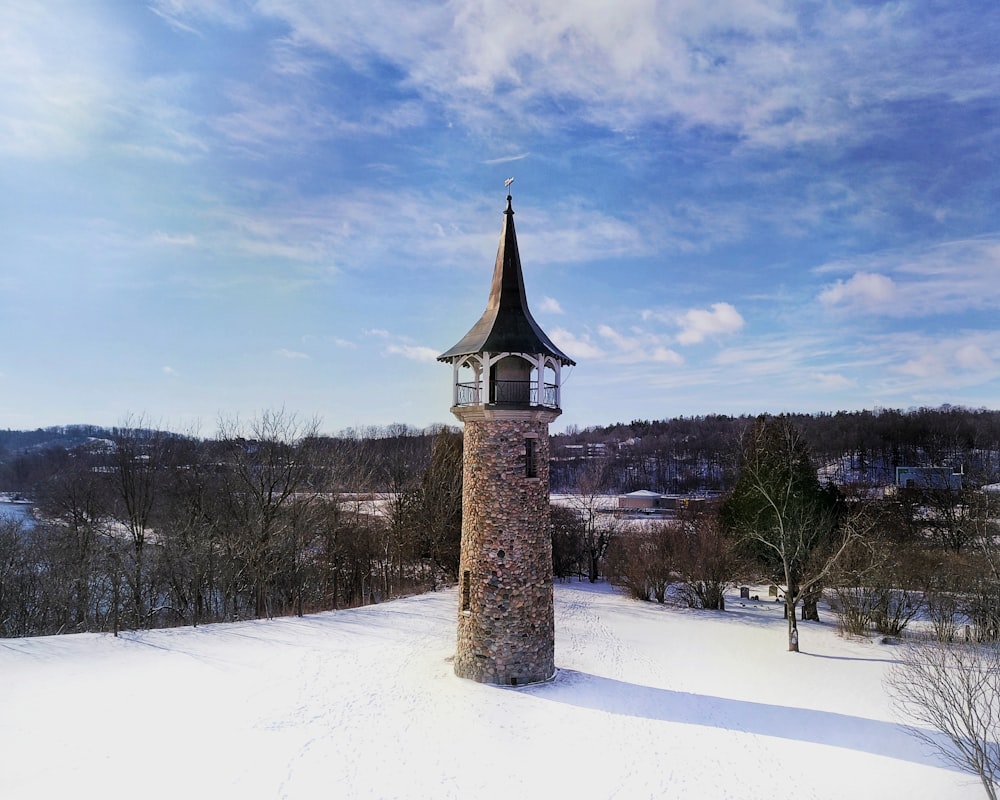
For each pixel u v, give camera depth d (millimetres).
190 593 46031
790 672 29156
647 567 48062
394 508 59875
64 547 43531
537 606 25359
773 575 44750
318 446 66250
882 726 22547
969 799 17656
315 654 29219
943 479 60031
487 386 25156
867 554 39062
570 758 19609
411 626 35375
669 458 122562
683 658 31016
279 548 46312
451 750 19766
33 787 16781
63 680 25000
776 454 44594
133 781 17328
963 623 38000
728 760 19875
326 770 18344
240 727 20969
